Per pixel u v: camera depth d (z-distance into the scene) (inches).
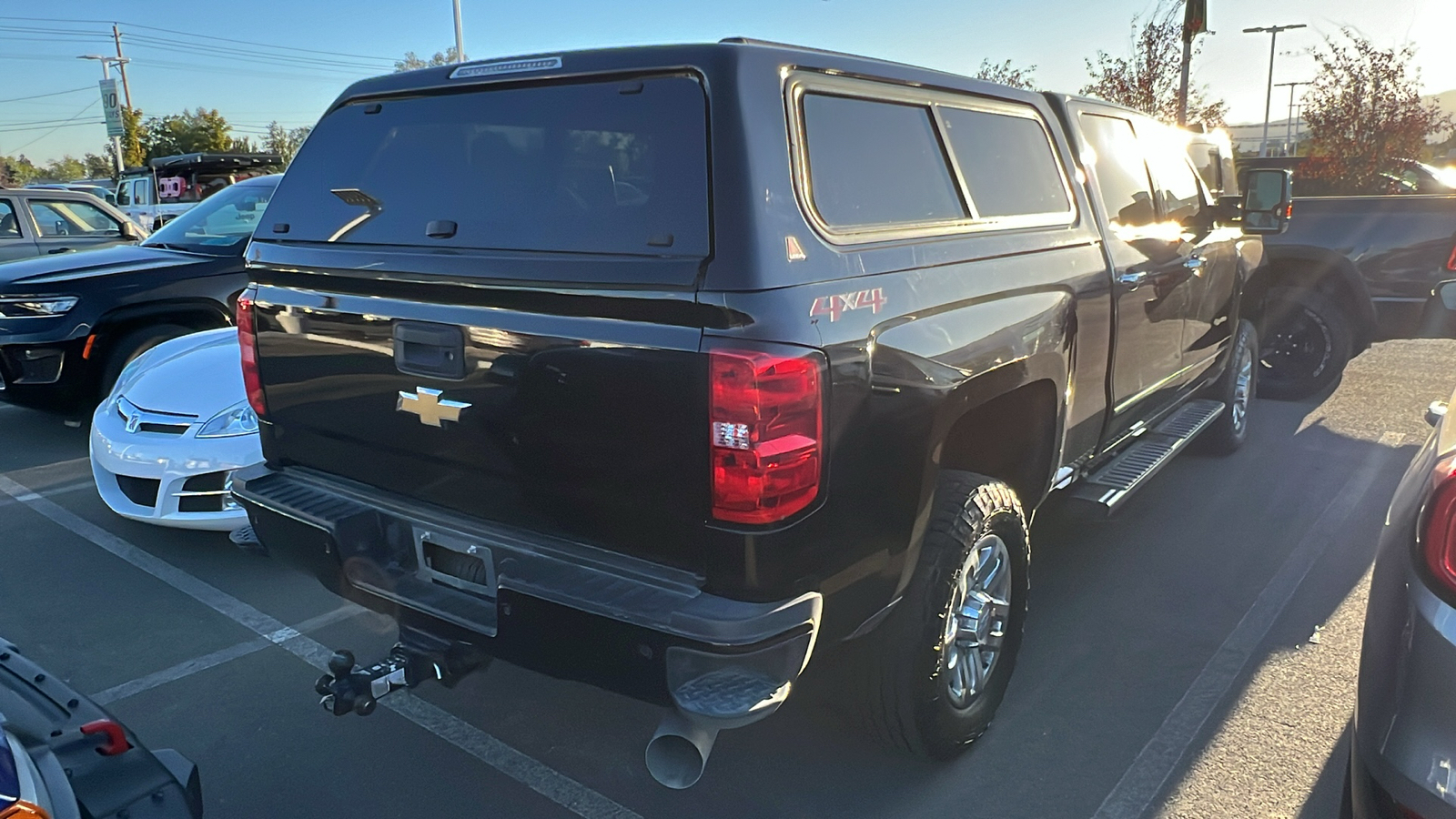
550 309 92.4
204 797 114.7
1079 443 146.2
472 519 104.0
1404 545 80.9
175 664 145.9
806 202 91.7
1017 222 125.6
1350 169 754.2
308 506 114.5
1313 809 110.3
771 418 83.4
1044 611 159.6
